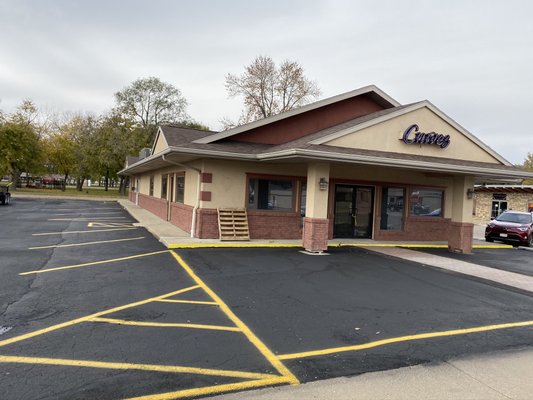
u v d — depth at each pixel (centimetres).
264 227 1451
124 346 480
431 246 1580
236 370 431
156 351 470
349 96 1628
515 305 751
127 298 675
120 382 395
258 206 1459
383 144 1355
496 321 647
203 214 1373
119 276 827
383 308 686
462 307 720
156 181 2444
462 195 1502
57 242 1247
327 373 432
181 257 1064
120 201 3934
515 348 530
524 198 2988
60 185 7238
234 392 386
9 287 714
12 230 1499
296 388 397
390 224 1652
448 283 911
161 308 630
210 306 652
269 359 462
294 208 1500
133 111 5053
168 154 1320
